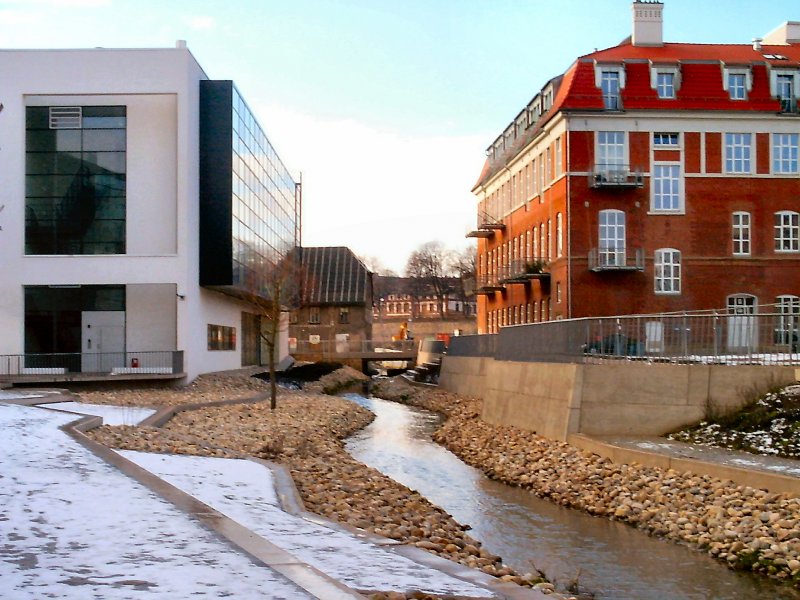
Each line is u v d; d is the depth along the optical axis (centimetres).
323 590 750
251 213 4931
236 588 755
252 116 4956
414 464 2595
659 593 1230
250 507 1321
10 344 4162
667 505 1711
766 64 4816
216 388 4181
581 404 2431
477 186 7238
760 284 4738
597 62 4753
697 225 4722
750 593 1233
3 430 1959
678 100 4731
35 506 1122
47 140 4250
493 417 3300
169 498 1195
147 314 4281
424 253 15462
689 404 2316
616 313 4672
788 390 2181
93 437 2045
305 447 2436
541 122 5106
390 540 1185
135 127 4253
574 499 1934
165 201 4253
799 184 4762
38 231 4231
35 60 4197
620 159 4712
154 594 734
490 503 1962
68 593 735
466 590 904
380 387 6569
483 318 6969
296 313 9406
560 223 4828
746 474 1661
